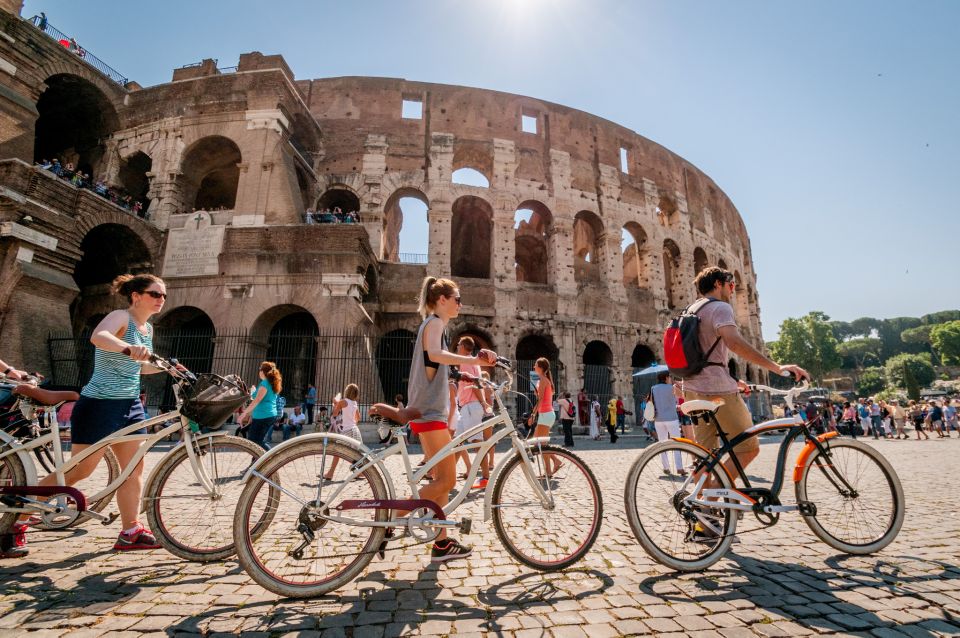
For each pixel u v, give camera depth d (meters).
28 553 3.84
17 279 14.90
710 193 37.44
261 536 3.69
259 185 20.48
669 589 3.15
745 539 4.35
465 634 2.52
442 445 3.63
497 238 26.47
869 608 2.83
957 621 2.66
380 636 2.50
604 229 29.11
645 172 32.28
